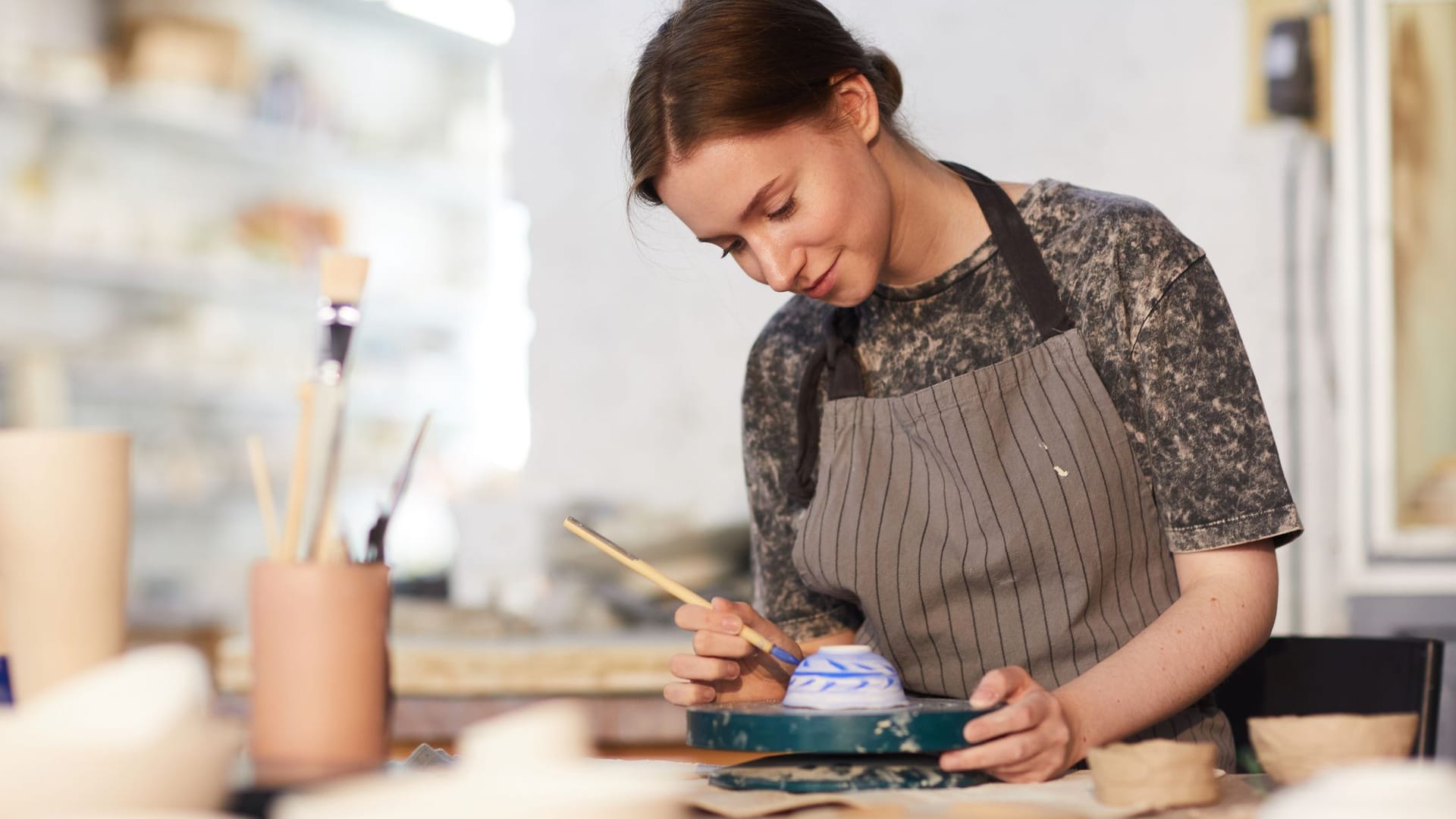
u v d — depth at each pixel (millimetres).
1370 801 716
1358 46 3357
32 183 3768
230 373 4113
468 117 4582
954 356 1546
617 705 2551
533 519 3094
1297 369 3396
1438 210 3348
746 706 1173
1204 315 1392
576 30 3725
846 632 1713
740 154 1332
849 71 1427
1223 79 3447
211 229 4074
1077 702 1139
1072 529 1409
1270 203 3424
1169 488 1364
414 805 716
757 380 1753
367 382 4320
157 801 752
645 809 741
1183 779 922
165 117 3914
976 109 3578
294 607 948
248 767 969
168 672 792
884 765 1066
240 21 4008
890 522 1504
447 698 2549
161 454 3992
